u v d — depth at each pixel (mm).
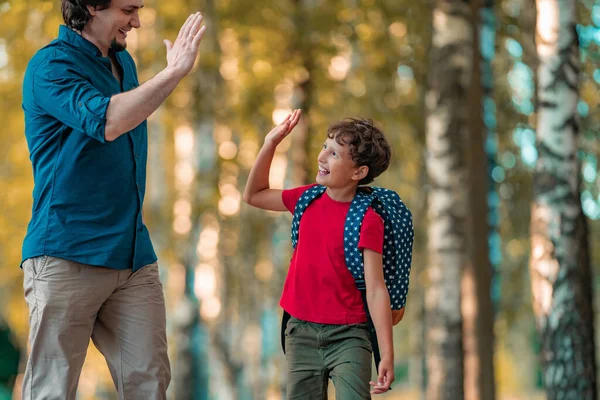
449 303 10484
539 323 7219
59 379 4086
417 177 16766
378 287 4012
